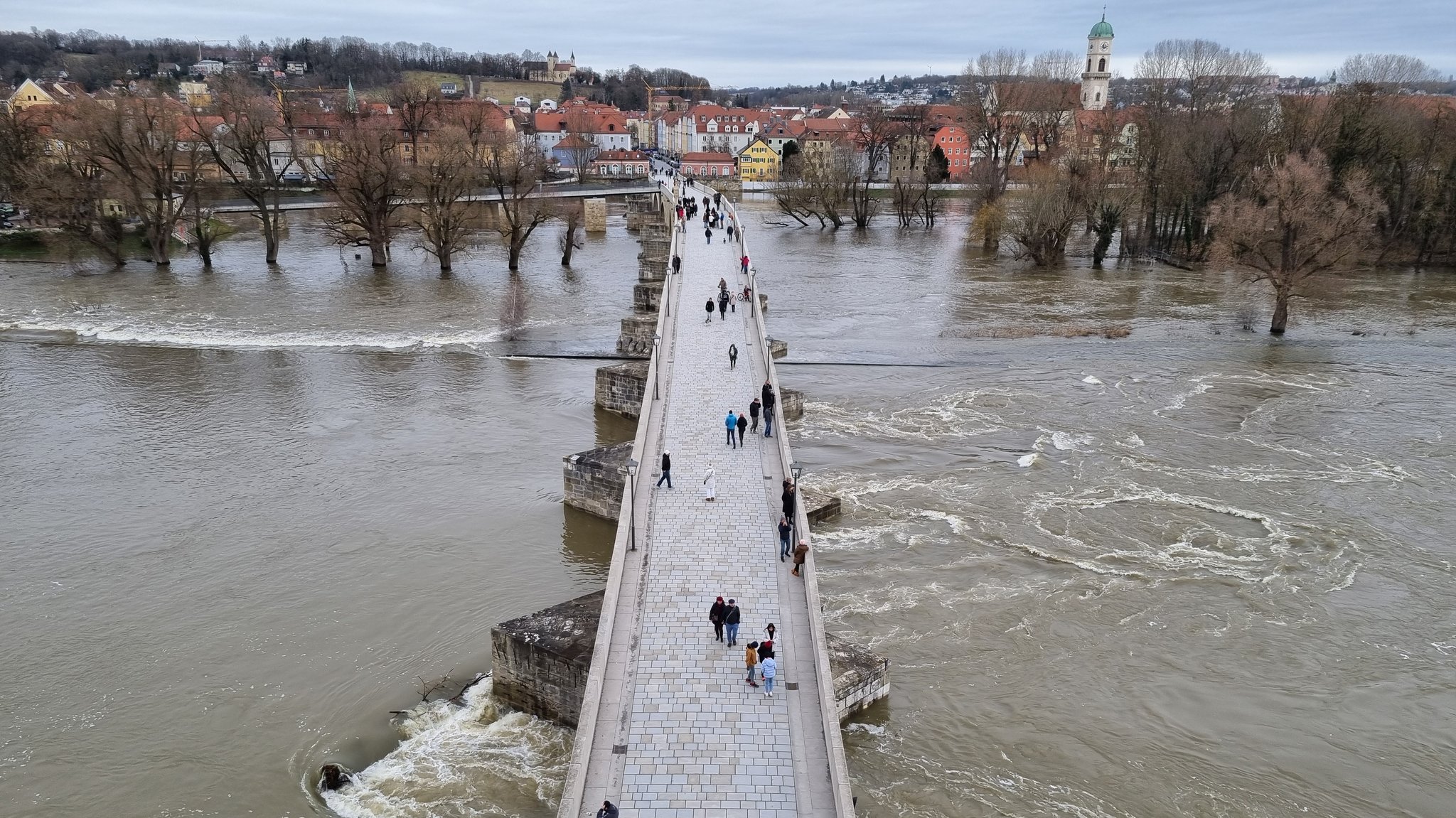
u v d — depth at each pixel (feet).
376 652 108.78
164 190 337.52
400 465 162.61
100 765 90.79
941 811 85.81
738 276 242.17
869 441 176.24
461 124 476.13
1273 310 289.12
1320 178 261.44
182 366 223.10
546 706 93.91
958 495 151.64
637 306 259.80
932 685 103.76
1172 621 116.88
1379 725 99.09
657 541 110.42
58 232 357.41
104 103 333.21
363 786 87.20
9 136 358.84
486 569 127.54
